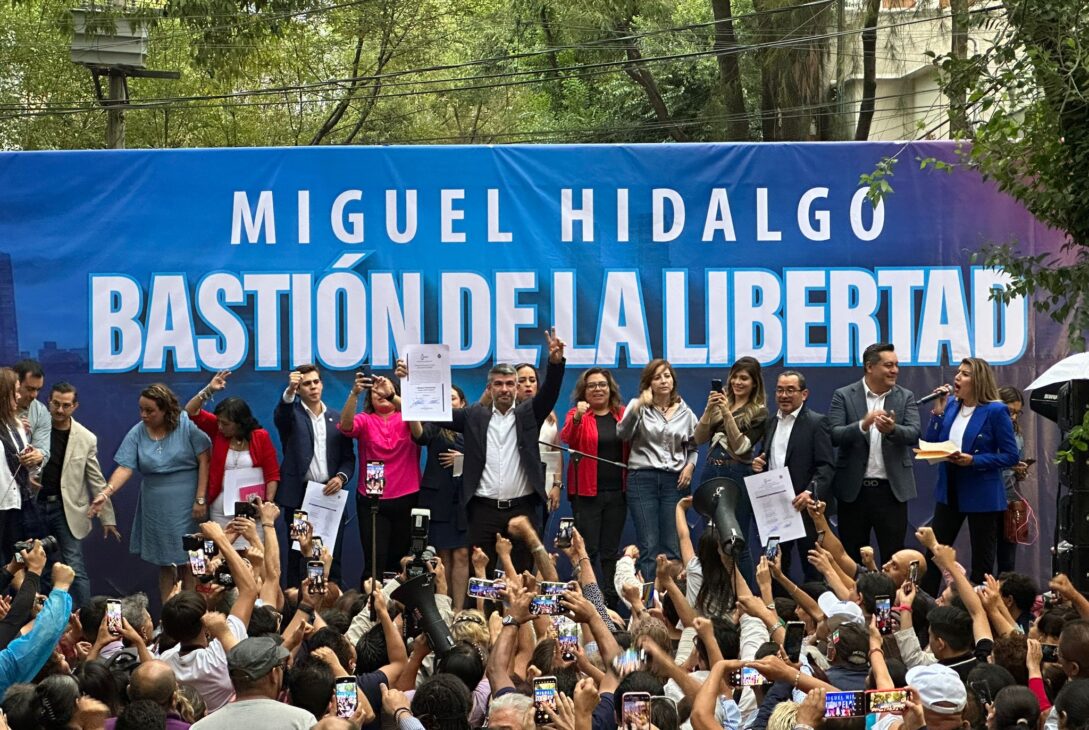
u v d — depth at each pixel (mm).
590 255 12219
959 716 5551
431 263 12203
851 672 6551
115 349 12164
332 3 27531
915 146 12188
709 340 12195
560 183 12203
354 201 12195
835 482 11453
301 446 11508
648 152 12195
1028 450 12266
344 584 12273
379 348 12188
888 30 20531
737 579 8383
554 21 26109
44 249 12133
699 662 7203
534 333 12227
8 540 11039
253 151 12156
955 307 12195
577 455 11422
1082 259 11172
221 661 6719
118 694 6555
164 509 11641
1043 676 6582
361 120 28516
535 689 5531
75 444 11609
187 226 12188
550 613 6434
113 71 21391
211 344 12180
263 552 8250
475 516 11172
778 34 21516
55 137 28297
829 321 12188
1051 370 10141
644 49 25766
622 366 12211
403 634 7621
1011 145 9711
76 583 11531
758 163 12203
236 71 24969
